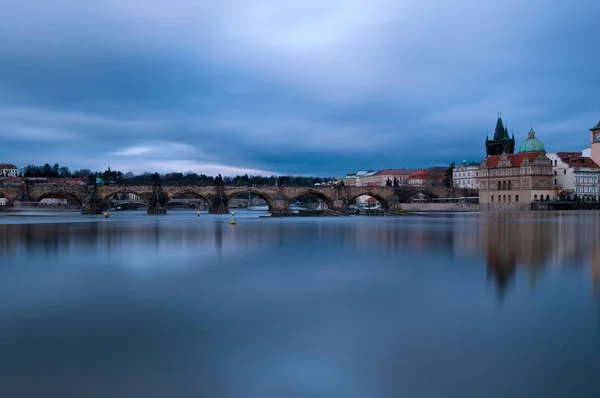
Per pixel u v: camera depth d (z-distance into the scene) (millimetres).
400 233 85562
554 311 27953
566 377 19266
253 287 35688
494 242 65562
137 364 20953
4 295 33375
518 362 20688
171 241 71938
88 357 21797
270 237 78938
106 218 162500
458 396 18000
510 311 28078
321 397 18109
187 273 41844
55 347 22984
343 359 21328
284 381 19391
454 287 34750
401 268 43719
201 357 21672
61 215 184875
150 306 30250
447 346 22547
